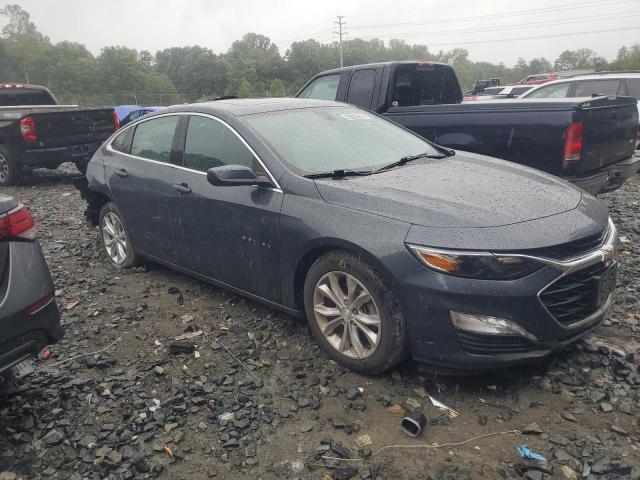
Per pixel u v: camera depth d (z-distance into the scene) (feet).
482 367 10.00
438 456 9.08
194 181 14.39
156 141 16.15
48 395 11.25
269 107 14.80
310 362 12.05
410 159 14.12
